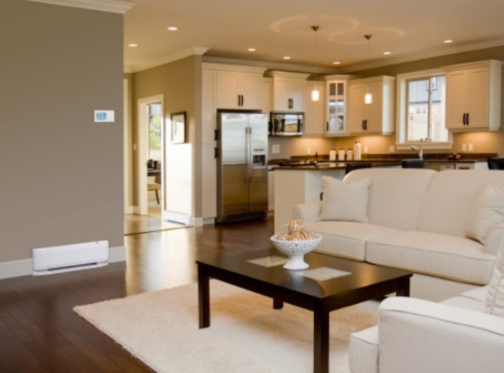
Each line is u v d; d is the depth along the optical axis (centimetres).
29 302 393
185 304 378
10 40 463
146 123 901
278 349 294
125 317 351
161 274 473
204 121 776
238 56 841
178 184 805
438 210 400
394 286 278
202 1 526
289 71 924
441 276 332
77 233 505
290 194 602
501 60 735
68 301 394
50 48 483
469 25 643
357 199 439
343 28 651
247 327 329
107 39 514
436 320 163
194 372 266
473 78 743
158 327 331
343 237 390
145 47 750
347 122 934
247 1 528
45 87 482
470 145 784
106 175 520
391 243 360
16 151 470
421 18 605
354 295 256
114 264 516
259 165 828
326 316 244
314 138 983
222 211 789
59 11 487
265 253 345
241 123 800
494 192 346
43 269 482
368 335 192
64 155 495
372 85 889
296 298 254
